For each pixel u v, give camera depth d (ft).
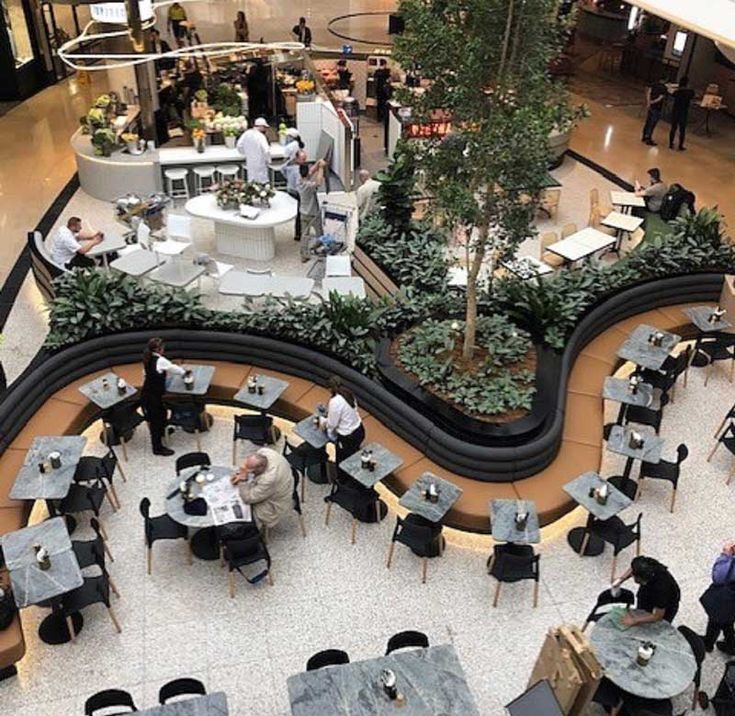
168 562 25.48
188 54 54.24
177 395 31.48
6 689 21.48
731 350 36.70
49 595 20.97
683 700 21.67
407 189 39.86
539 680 19.83
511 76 25.05
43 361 31.42
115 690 18.56
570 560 26.05
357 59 78.13
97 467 26.61
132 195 46.57
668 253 39.83
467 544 26.58
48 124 62.08
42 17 68.64
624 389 29.96
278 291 35.76
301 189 42.73
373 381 30.86
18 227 46.16
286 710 21.18
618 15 80.79
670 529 27.37
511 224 26.89
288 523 27.25
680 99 59.16
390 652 20.68
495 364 31.07
